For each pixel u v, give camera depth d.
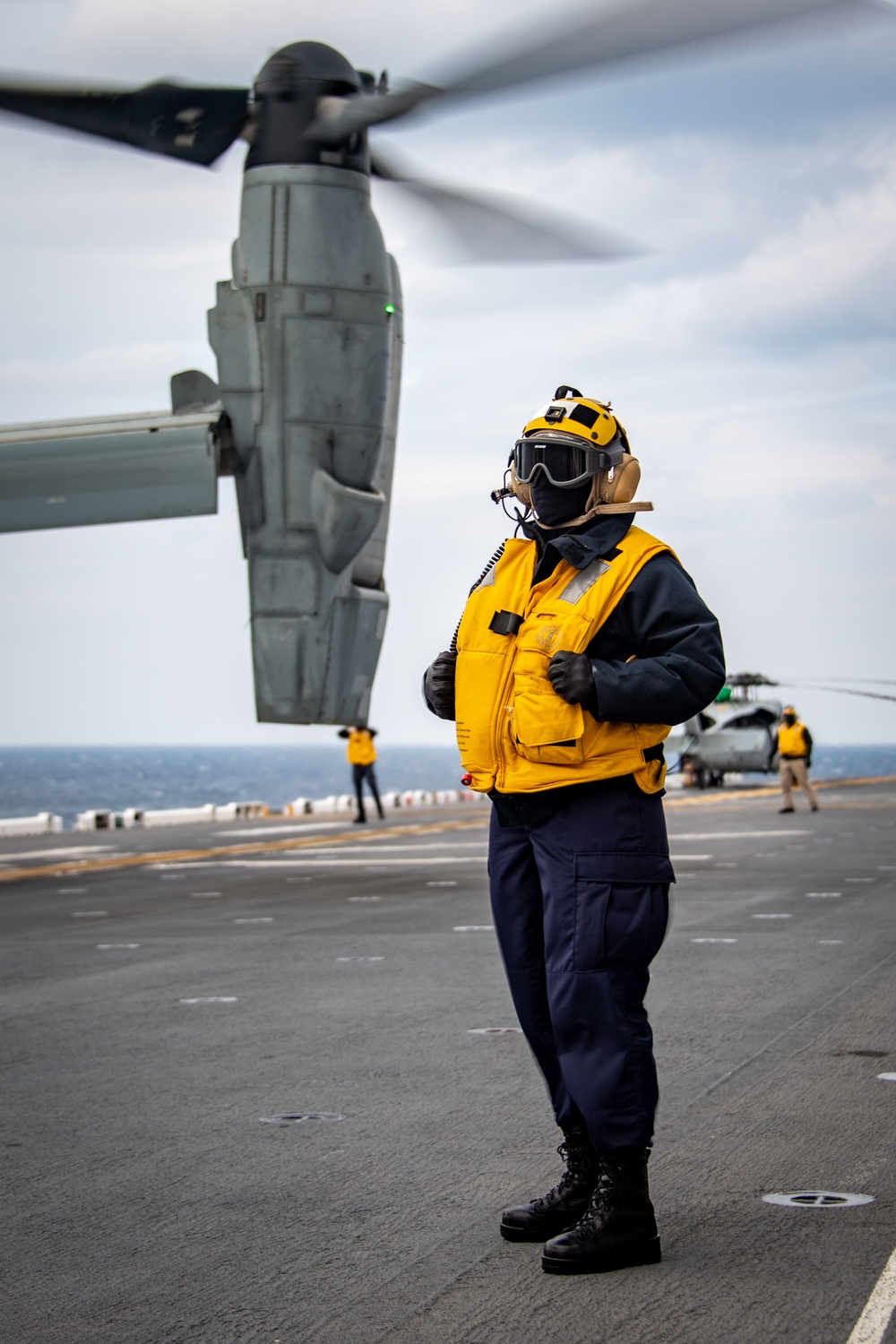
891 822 24.53
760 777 70.69
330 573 15.35
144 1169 4.52
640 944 3.59
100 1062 6.22
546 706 3.55
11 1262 3.66
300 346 14.62
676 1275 3.42
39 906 13.43
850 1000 7.38
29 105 12.66
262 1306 3.29
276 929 11.16
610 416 3.80
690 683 3.55
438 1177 4.36
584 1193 3.73
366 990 8.05
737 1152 4.54
